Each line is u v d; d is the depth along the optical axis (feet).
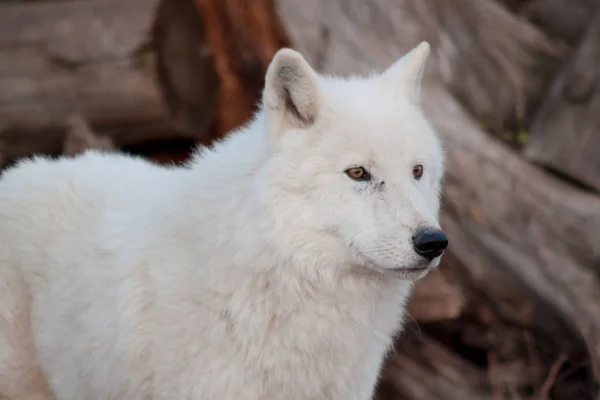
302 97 18.69
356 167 18.49
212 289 18.61
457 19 41.14
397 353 34.32
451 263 33.55
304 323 18.81
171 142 40.19
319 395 19.62
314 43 37.76
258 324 18.56
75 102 38.14
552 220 32.65
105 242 20.35
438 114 35.99
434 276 33.22
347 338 19.40
